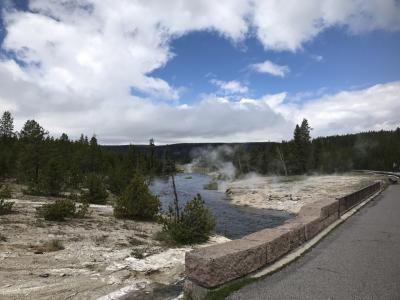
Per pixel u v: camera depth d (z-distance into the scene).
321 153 90.38
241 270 5.80
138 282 7.32
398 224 12.09
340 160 91.31
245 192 46.12
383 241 9.20
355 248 8.35
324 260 7.22
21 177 36.50
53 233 12.03
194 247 11.66
